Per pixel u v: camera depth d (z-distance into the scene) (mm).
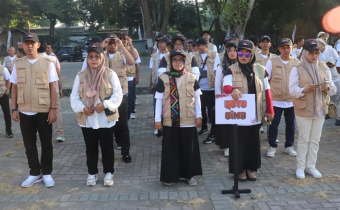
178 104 4770
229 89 4648
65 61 37656
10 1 40031
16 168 5820
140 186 5020
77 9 52375
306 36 23812
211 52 7199
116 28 54656
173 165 4902
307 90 4805
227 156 6254
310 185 4910
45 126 4961
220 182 5113
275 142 6109
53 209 4352
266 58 6820
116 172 5594
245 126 4965
